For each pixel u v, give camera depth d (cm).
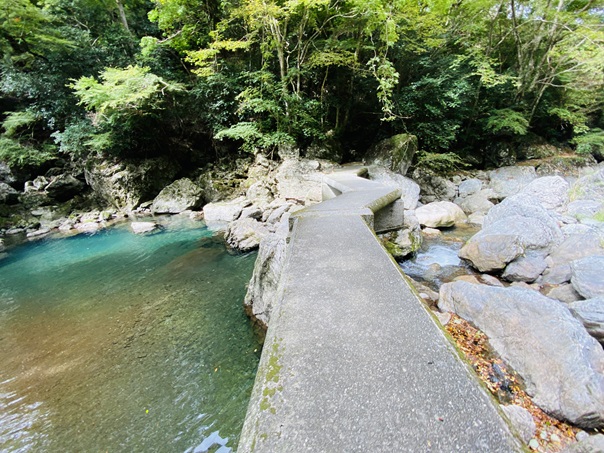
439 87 1042
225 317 428
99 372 336
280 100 1068
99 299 509
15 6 973
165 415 279
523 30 1170
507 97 1269
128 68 990
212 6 1098
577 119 1259
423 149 1150
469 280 416
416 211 720
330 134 1174
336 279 191
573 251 401
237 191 1133
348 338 132
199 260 645
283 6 929
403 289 174
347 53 961
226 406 287
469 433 87
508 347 256
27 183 1137
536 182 691
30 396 307
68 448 252
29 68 1125
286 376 112
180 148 1328
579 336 226
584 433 194
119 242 820
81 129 1085
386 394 101
